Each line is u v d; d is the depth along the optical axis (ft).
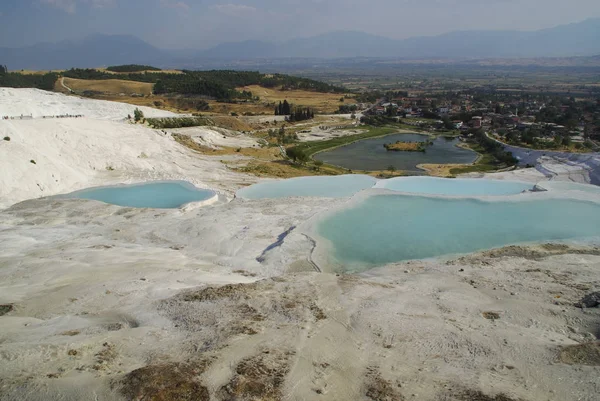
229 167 226.99
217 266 96.27
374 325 59.67
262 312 63.72
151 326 59.82
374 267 93.56
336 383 45.68
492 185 182.70
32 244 105.91
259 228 121.80
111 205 143.33
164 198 160.76
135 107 354.33
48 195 157.38
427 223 121.19
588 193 145.28
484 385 44.83
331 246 104.94
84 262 92.17
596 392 43.24
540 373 47.32
